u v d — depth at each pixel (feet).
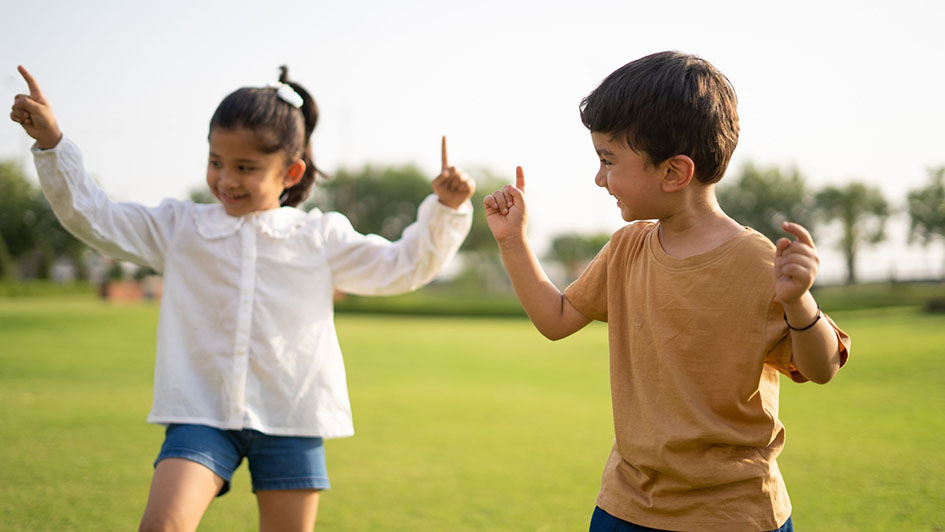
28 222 142.92
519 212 6.70
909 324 40.98
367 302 126.93
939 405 18.33
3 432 15.24
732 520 5.29
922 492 10.72
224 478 6.85
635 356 5.89
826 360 5.16
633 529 5.60
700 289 5.55
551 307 6.57
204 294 7.32
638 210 5.79
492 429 16.70
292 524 7.14
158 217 7.62
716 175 5.73
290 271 7.51
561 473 12.55
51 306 72.84
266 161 7.48
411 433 16.20
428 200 7.81
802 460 12.84
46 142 7.04
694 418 5.48
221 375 7.09
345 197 187.73
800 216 157.38
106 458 13.05
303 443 7.25
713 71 5.76
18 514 9.79
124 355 30.78
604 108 5.70
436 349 39.37
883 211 142.72
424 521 9.89
